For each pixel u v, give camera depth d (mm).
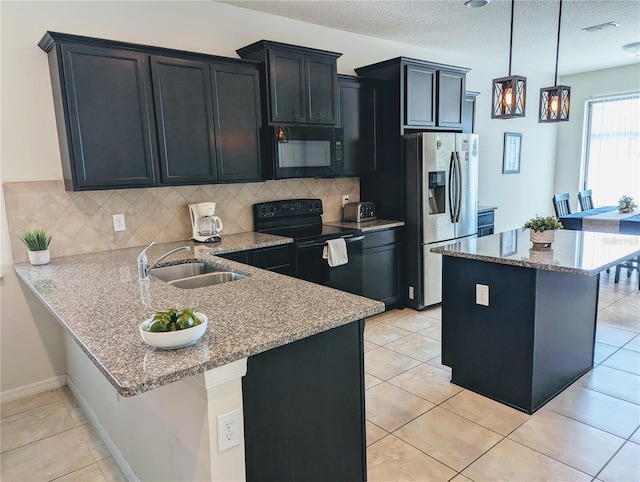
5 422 2613
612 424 2363
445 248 2797
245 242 3254
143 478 1905
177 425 1509
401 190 4238
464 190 4410
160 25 3217
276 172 3441
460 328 2791
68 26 2854
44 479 2117
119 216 3131
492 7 3766
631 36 4691
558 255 2492
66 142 2650
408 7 3689
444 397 2707
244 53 3523
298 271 3443
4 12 2643
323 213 4348
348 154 4082
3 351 2828
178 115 3002
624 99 6391
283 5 3578
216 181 3238
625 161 6477
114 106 2744
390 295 4254
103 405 2322
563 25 4281
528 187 6777
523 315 2459
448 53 5336
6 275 2783
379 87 4242
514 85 2799
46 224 2871
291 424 1599
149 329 1299
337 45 4262
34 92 2771
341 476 1789
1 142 2701
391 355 3314
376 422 2447
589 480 1948
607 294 4617
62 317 1634
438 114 4402
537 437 2271
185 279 2486
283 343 1391
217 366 1244
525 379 2492
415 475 2012
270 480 1561
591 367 3006
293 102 3506
